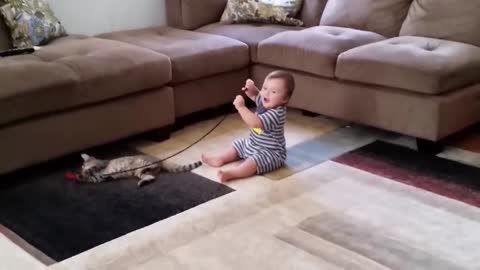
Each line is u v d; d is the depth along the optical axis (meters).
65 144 2.47
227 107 3.33
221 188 2.35
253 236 1.99
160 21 3.82
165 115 2.83
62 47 2.75
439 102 2.50
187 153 2.72
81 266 1.83
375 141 2.82
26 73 2.32
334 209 2.16
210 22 3.67
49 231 2.05
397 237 1.97
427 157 2.62
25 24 2.88
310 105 3.04
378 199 2.23
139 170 2.46
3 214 2.17
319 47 2.89
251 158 2.45
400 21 3.22
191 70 2.92
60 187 2.38
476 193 2.28
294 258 1.86
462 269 1.80
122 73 2.57
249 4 3.55
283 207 2.18
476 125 2.98
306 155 2.66
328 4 3.46
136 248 1.93
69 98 2.42
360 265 1.82
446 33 2.98
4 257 1.90
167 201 2.25
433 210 2.15
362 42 2.97
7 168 2.32
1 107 2.22
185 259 1.86
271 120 2.46
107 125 2.60
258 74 3.24
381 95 2.69
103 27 3.52
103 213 2.16
